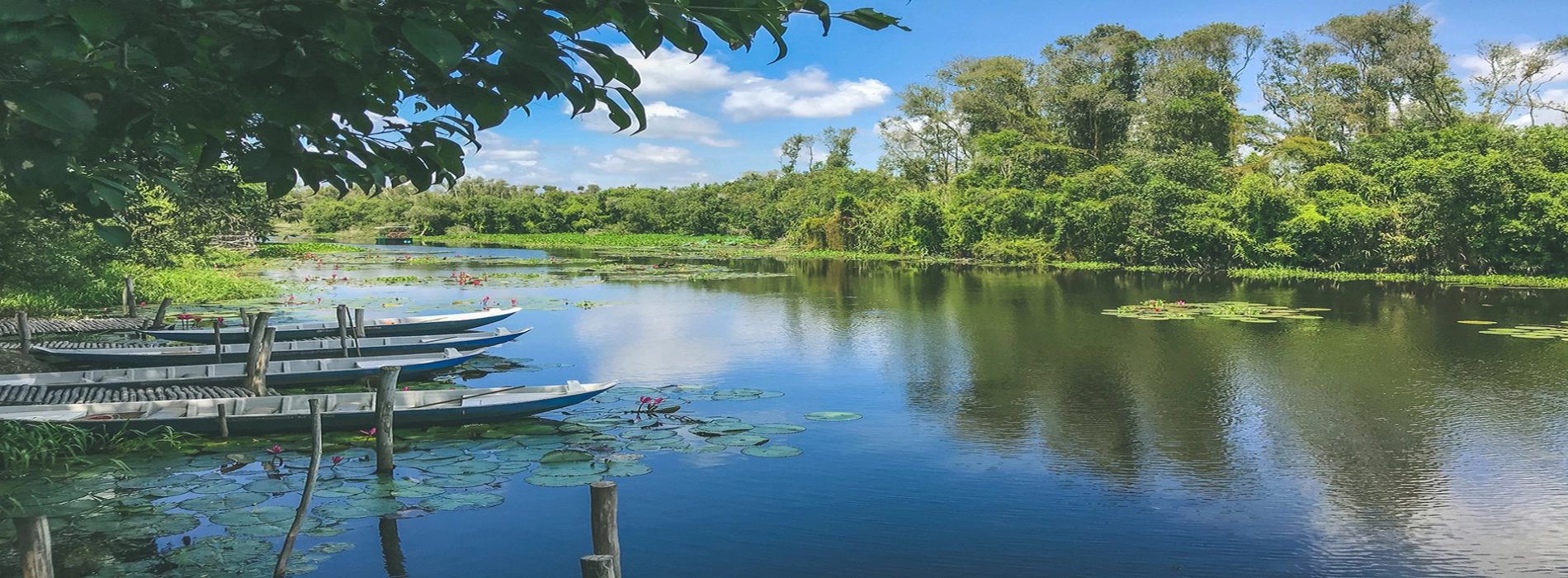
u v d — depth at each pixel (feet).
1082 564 16.62
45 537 11.24
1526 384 32.53
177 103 6.30
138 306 59.36
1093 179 111.34
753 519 18.85
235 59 5.05
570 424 26.68
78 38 4.73
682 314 55.98
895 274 90.94
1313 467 22.75
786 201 187.42
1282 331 46.14
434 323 47.55
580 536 17.72
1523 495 20.42
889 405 29.99
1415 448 24.38
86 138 5.95
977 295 67.36
